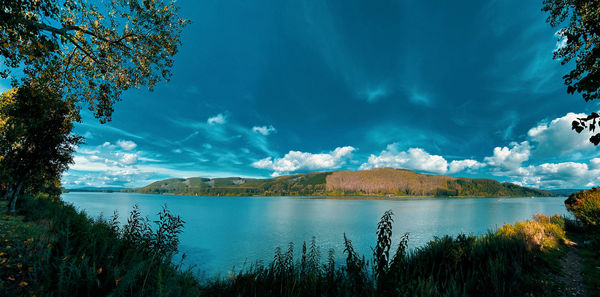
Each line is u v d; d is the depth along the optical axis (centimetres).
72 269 418
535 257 898
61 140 1616
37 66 816
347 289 527
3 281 413
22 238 672
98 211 6147
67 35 764
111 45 993
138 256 652
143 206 10025
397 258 511
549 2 893
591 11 652
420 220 5941
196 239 3544
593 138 370
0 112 1389
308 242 3344
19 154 1438
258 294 656
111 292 405
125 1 908
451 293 591
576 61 772
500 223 5141
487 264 759
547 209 8931
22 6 605
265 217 7125
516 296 604
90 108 1109
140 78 1109
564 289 645
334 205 13275
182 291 529
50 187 3272
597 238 1096
